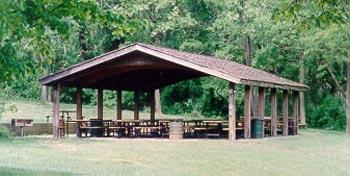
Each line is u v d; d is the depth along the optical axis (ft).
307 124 130.93
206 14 128.26
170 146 63.72
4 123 84.58
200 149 60.70
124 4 116.98
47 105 133.18
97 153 55.98
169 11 127.44
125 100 142.82
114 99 143.84
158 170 45.14
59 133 77.20
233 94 71.97
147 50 71.72
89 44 139.03
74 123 92.48
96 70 75.66
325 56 105.19
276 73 125.39
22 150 57.21
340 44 99.50
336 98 130.00
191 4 127.75
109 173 42.52
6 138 71.51
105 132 86.74
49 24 28.48
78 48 135.03
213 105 137.18
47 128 87.71
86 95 146.82
